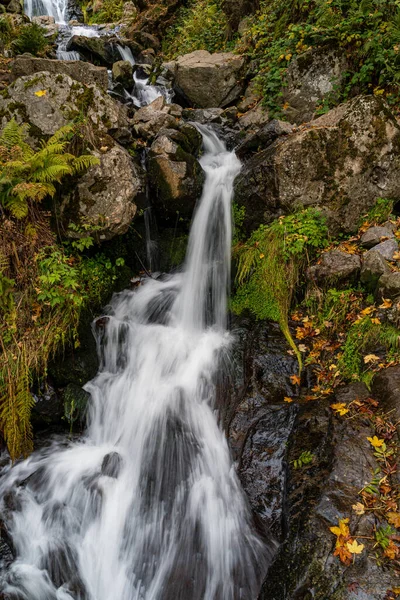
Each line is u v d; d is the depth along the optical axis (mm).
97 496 4453
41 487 4574
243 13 10688
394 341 4691
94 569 4141
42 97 5430
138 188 5746
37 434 5039
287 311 5785
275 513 3994
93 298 5676
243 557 3893
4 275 4836
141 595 3924
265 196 6281
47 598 3924
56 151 5039
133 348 5883
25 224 5039
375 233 5742
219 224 6691
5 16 10773
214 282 6445
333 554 3045
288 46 8438
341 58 7699
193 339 5996
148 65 10352
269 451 4359
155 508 4406
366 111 6043
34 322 4926
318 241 5875
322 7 8039
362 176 6059
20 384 4688
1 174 4672
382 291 5117
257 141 7312
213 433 4871
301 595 2977
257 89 8812
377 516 3215
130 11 15383
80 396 5207
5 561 4086
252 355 5379
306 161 6020
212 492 4379
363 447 3734
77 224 5391
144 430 5031
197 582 3865
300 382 5055
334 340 5293
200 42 11508
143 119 7383
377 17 7438
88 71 7293
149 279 6641
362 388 4426
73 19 16219
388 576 2865
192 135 7172
